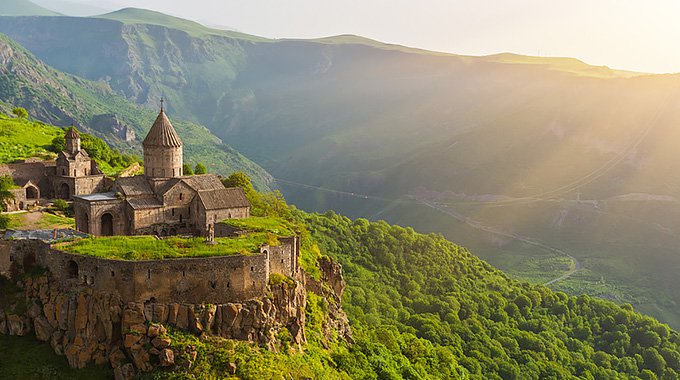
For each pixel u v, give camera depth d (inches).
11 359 2797.7
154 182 4360.2
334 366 3277.6
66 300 2864.2
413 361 4761.3
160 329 2704.2
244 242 3240.7
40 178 5733.3
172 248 3009.4
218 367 2637.8
